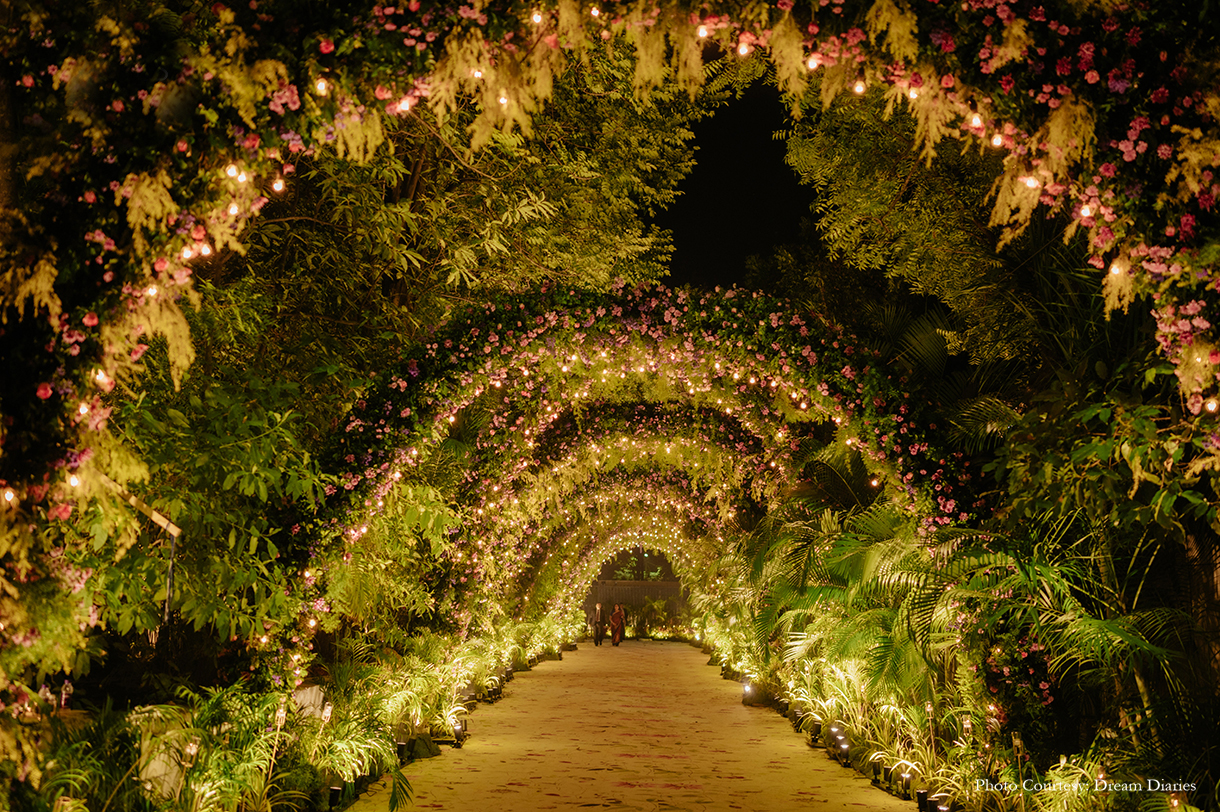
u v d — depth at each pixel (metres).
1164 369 4.24
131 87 3.57
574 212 11.16
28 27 3.54
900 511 7.41
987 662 6.47
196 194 3.65
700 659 25.23
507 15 3.76
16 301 3.46
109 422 5.15
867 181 8.35
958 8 3.66
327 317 8.98
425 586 10.98
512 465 12.36
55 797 4.14
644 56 3.79
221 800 5.52
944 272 8.12
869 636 7.93
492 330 7.76
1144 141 3.66
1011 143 3.82
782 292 13.95
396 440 7.45
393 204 8.56
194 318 6.05
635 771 8.96
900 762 7.85
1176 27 3.58
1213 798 4.69
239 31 3.61
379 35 3.68
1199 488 5.13
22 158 3.59
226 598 6.27
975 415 6.54
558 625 26.52
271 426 6.05
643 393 13.03
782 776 8.73
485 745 10.51
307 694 7.61
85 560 4.79
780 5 3.68
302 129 3.78
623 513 22.67
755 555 10.73
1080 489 4.91
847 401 7.35
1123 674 5.48
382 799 7.52
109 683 7.76
